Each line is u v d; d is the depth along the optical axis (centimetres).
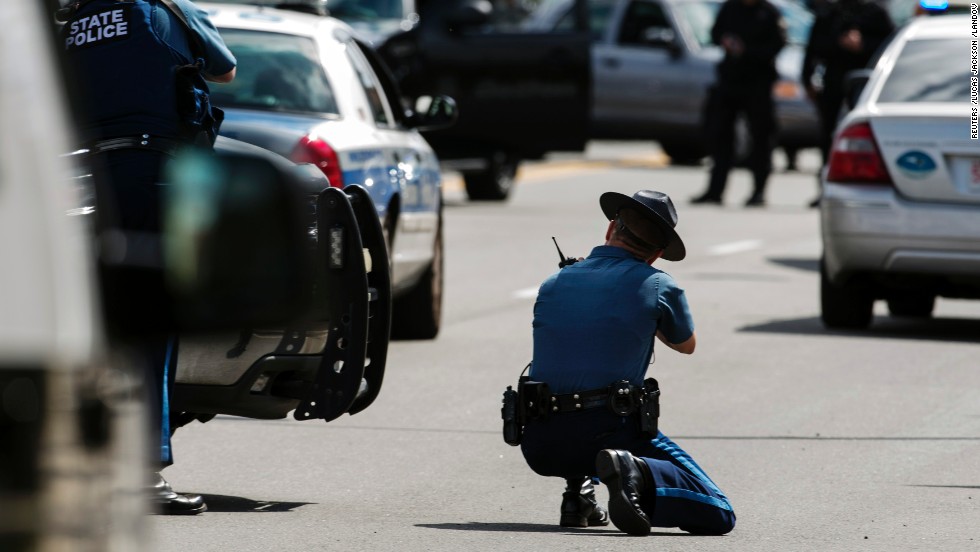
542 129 7394
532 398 2309
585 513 2366
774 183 8844
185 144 2327
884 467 2764
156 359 2262
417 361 3772
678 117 9300
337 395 2455
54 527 952
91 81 2311
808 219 7106
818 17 7031
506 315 4500
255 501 2502
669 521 2245
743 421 3136
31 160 954
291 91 3516
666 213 2348
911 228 4000
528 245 6031
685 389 3456
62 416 952
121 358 1023
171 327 1016
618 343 2300
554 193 8094
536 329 2353
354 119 3566
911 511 2459
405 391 3422
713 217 7112
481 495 2572
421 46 7231
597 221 6850
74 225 984
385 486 2623
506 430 2333
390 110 3962
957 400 3353
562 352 2314
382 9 8106
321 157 3328
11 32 968
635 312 2302
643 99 9356
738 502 2512
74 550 967
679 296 2323
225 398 2453
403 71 7194
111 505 1005
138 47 2317
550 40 7362
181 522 2342
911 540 2280
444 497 2552
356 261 2434
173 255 1006
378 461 2806
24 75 966
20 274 934
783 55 9344
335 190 2430
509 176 7606
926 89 4131
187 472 2708
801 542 2259
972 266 3972
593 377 2294
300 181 1042
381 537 2267
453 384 3503
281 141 3312
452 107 4016
